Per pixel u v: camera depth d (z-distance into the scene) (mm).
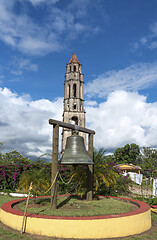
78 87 55000
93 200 9008
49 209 6922
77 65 58062
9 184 12883
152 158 63500
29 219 5695
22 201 8539
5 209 6707
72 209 7090
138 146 66562
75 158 7027
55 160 7277
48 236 5406
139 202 8227
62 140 49312
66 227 5379
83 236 5332
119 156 68125
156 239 5547
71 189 12789
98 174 10062
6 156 15094
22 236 5383
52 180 7172
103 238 5414
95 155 10758
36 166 13156
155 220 7746
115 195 13148
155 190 14914
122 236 5637
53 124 7465
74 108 55281
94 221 5441
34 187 8055
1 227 6109
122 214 6031
